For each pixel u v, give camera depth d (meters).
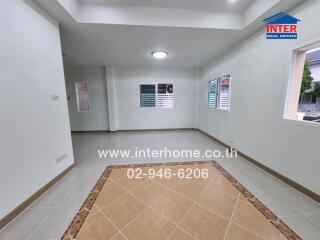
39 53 1.91
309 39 1.79
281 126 2.18
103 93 5.53
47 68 2.05
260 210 1.64
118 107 5.61
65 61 4.57
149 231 1.40
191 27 2.50
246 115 2.95
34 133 1.82
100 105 5.58
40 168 1.91
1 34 1.43
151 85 5.61
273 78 2.29
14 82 1.57
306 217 1.54
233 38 2.94
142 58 4.33
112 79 5.39
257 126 2.66
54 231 1.40
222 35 2.80
